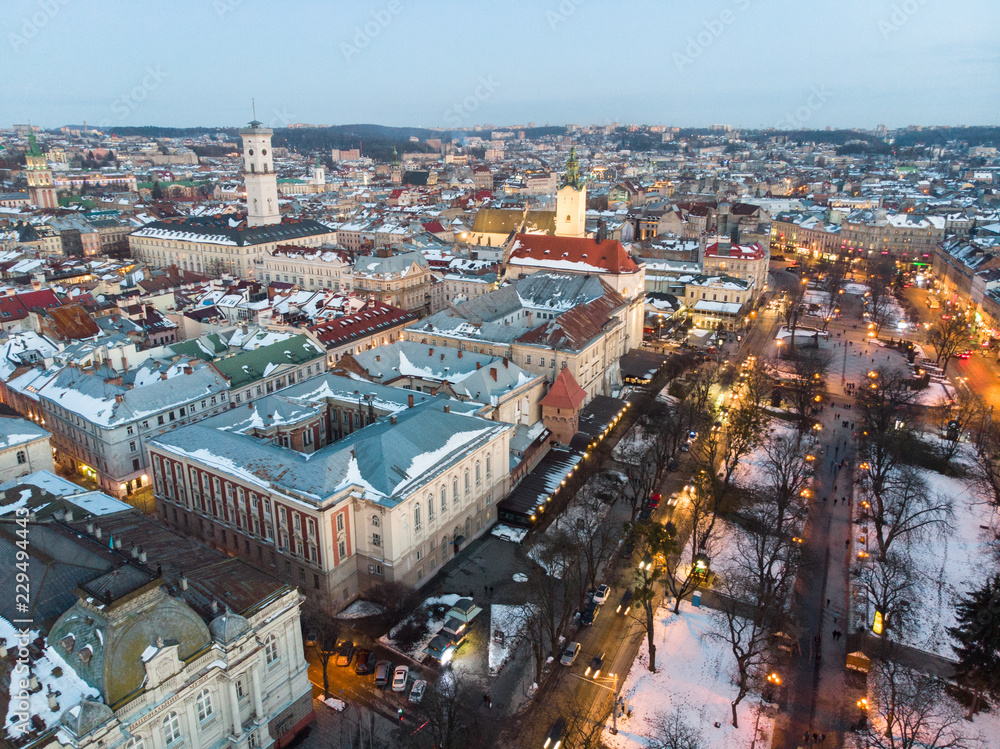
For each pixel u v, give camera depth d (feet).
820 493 413.18
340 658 285.84
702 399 490.49
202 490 343.87
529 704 264.52
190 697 207.31
